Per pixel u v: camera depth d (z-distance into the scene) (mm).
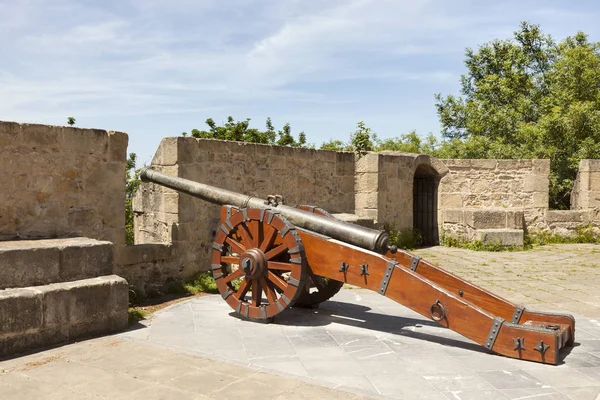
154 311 5633
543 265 9336
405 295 4449
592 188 12461
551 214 12422
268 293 5016
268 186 8445
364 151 10750
